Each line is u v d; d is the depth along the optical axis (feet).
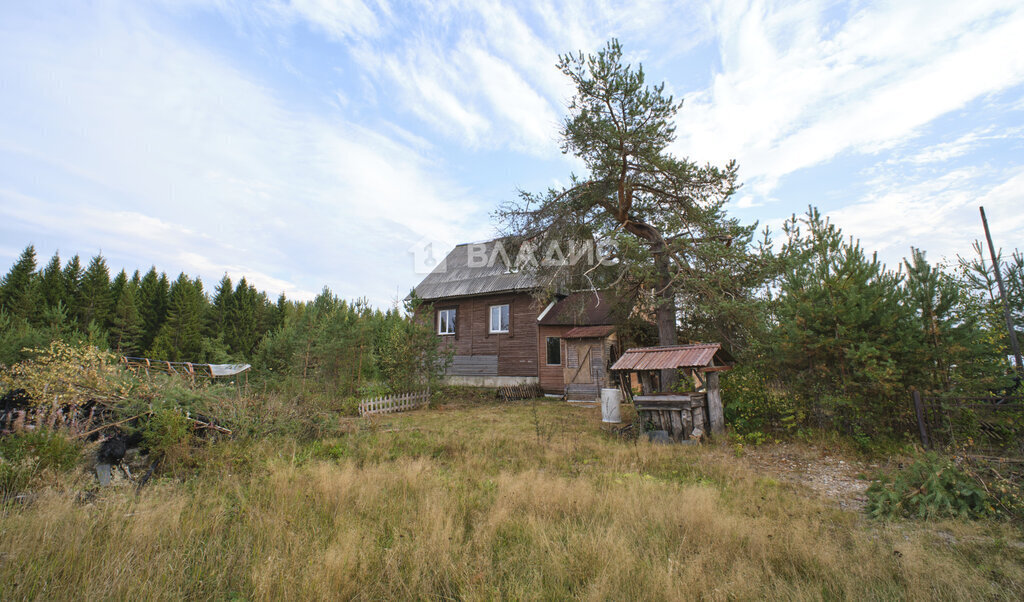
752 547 13.94
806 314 29.12
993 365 25.45
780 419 32.55
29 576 10.50
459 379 76.13
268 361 65.36
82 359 25.61
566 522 15.85
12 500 14.89
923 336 26.37
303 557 12.69
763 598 11.37
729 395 35.86
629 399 61.00
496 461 27.09
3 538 12.17
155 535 13.17
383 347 58.29
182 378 32.60
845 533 15.81
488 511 17.11
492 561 13.37
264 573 11.24
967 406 25.43
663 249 45.29
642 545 14.33
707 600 11.04
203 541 13.74
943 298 26.14
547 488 19.20
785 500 19.61
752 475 23.98
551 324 68.39
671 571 11.87
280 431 29.53
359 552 12.92
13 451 17.87
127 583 10.62
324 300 83.97
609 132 40.65
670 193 45.60
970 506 17.78
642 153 41.81
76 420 22.34
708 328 45.65
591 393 63.26
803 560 13.21
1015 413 24.63
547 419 45.60
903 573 12.48
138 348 102.12
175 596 10.55
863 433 28.09
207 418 26.66
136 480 19.93
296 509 16.43
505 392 64.90
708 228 41.93
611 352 65.21
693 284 41.55
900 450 25.99
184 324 104.88
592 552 13.30
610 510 17.19
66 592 10.09
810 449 28.66
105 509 14.60
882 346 26.78
